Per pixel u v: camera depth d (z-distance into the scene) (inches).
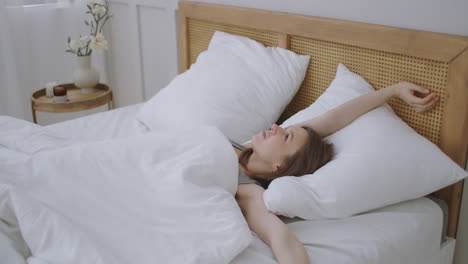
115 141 56.4
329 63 73.8
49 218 43.3
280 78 75.0
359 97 62.7
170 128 75.6
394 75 65.8
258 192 54.6
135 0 112.6
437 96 61.4
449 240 63.7
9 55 108.9
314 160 56.7
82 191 49.0
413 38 61.4
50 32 117.7
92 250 41.0
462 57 57.4
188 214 47.1
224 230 45.3
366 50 68.2
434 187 55.4
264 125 74.7
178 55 106.8
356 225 52.6
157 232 45.1
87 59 104.7
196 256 41.6
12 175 49.8
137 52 118.6
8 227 44.9
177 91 79.2
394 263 51.2
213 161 52.6
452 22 59.1
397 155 55.0
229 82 75.6
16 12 110.0
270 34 81.5
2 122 77.0
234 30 88.1
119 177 51.7
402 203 57.9
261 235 49.9
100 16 123.1
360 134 58.1
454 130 60.3
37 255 42.3
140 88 122.3
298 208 51.4
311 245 49.2
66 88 110.5
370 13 67.5
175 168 51.8
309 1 75.2
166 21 106.4
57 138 74.2
